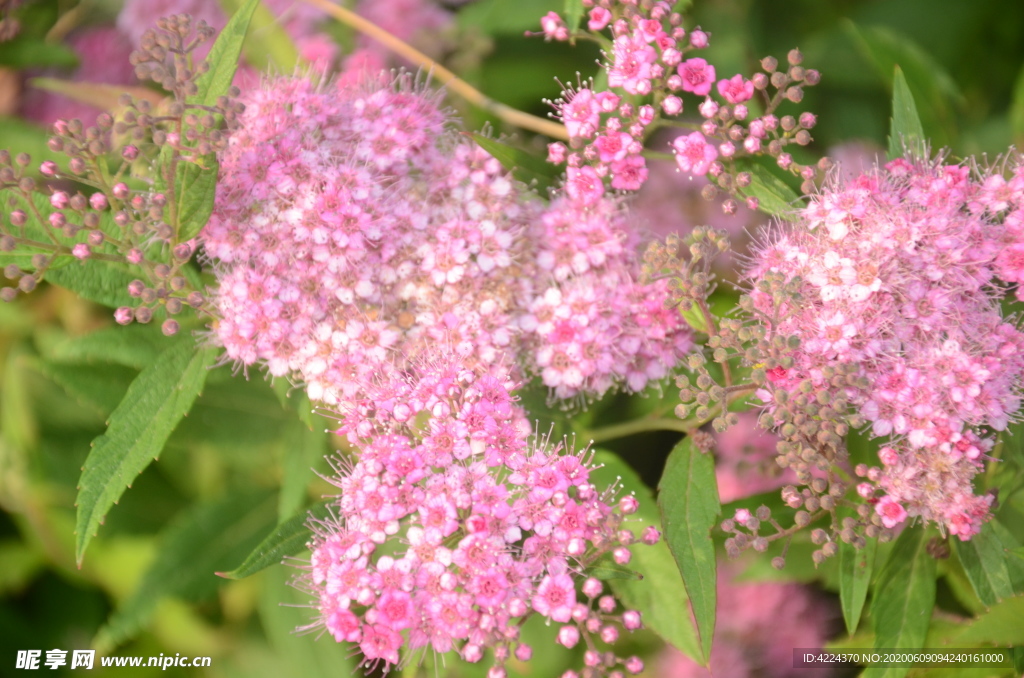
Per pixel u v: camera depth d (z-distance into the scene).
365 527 0.62
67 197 0.63
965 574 0.64
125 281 0.64
